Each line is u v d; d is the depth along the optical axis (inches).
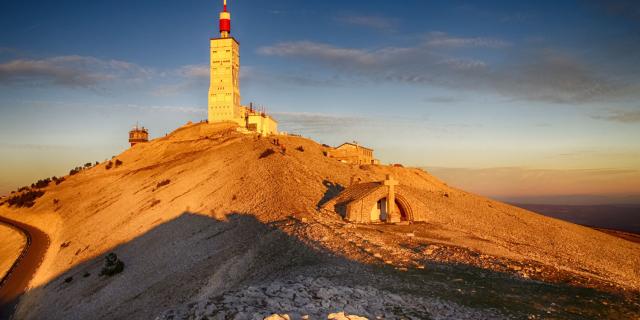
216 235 2391.7
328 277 1156.5
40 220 5157.5
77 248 3334.2
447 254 1507.1
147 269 2278.5
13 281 3152.1
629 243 2952.8
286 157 4119.1
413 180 4864.7
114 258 2464.3
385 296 928.3
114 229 3459.6
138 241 2908.5
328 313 722.2
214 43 6441.9
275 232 1980.8
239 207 2837.1
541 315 904.3
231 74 6456.7
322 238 1712.6
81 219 4338.1
